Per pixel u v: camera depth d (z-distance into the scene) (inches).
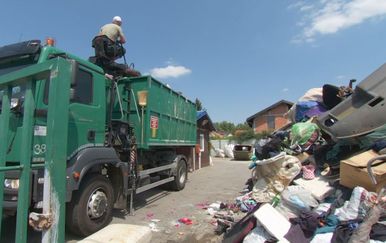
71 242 211.2
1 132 115.3
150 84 308.7
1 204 117.2
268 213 185.0
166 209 307.6
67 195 198.7
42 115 163.9
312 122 278.5
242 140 1364.4
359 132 223.9
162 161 385.7
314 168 236.7
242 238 187.3
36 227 101.4
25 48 204.4
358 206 171.3
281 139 287.0
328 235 163.9
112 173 260.1
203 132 761.0
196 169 695.1
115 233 139.3
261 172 241.6
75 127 216.1
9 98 116.7
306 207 189.5
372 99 225.0
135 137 299.1
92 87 236.8
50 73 103.3
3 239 205.6
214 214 281.3
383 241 149.5
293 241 165.5
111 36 291.3
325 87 301.6
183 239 222.5
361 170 185.2
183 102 428.1
